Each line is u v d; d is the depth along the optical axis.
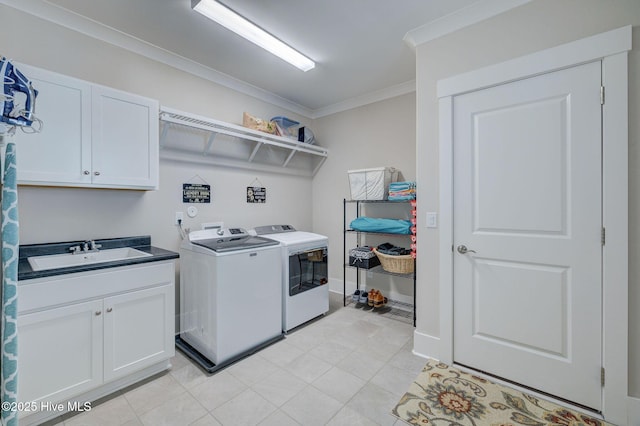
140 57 2.41
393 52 2.54
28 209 1.92
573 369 1.70
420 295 2.28
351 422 1.58
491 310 1.97
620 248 1.55
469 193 2.04
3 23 1.82
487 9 1.91
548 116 1.75
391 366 2.11
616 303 1.57
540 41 1.76
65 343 1.59
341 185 3.84
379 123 3.46
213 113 2.92
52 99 1.74
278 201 3.64
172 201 2.65
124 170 2.04
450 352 2.12
